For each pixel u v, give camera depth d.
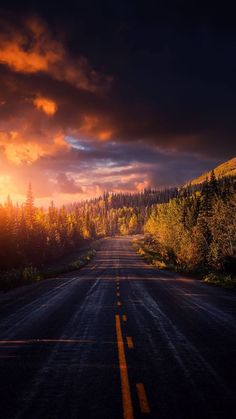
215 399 5.32
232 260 28.95
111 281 26.48
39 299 16.94
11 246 46.62
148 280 27.09
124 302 15.72
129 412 4.86
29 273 31.27
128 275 32.03
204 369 6.71
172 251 52.56
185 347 8.27
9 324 10.95
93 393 5.53
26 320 11.59
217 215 33.47
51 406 5.06
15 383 5.97
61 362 7.11
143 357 7.46
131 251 84.06
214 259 31.34
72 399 5.30
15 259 46.81
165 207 77.75
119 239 149.12
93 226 165.00
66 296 18.05
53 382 6.01
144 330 10.06
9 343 8.64
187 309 13.72
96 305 14.88
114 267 43.75
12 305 14.98
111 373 6.46
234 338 9.14
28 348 8.17
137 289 21.00
